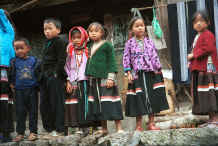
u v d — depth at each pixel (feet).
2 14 15.21
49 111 14.30
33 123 14.34
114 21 22.49
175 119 15.16
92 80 13.58
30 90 14.58
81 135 14.74
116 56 21.85
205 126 12.93
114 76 13.50
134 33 14.19
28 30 24.49
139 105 12.89
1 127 14.58
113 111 13.06
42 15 23.54
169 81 17.65
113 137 12.49
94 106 13.28
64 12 23.31
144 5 22.17
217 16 16.16
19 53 14.92
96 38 13.87
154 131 12.37
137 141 12.15
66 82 14.42
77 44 14.14
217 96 12.73
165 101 13.14
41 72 14.40
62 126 13.92
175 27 16.87
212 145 11.55
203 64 12.89
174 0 18.20
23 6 21.26
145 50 13.52
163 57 18.11
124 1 22.41
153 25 17.40
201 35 13.14
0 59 14.58
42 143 13.73
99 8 22.93
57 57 14.20
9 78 14.90
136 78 13.26
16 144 13.94
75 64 14.06
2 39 14.85
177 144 11.84
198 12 13.71
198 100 12.91
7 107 14.74
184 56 16.55
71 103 13.92
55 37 14.34
